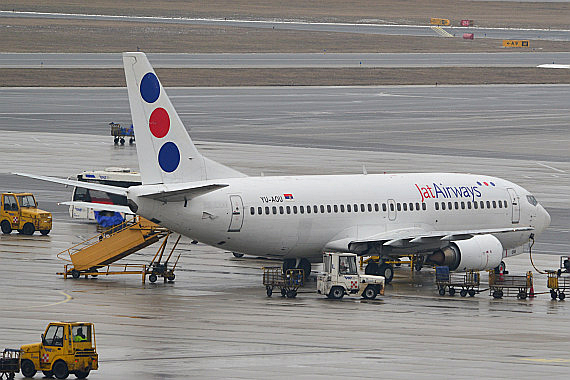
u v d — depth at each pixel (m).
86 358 148.00
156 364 155.38
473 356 165.75
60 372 147.38
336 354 165.25
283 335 182.38
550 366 158.00
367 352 167.62
